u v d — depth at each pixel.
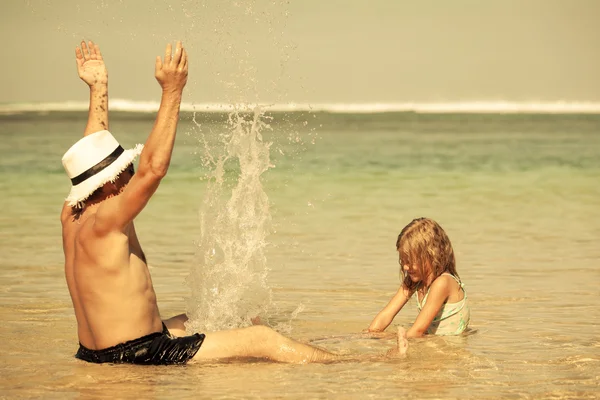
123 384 7.36
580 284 12.46
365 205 22.83
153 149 7.62
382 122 107.56
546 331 9.59
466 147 50.12
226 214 11.52
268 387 7.29
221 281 10.63
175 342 8.09
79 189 8.01
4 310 10.75
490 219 20.08
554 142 55.78
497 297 11.58
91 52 9.35
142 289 8.04
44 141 52.44
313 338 9.45
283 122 100.81
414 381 7.50
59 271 13.56
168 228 18.70
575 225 19.06
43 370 7.83
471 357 8.42
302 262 14.53
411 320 10.69
